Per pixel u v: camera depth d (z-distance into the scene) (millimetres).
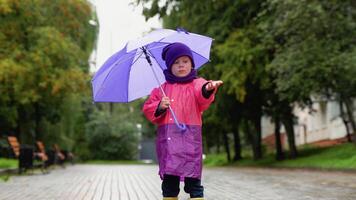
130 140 61125
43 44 21844
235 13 24000
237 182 14000
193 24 24938
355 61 17500
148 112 5055
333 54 18453
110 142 60156
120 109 68500
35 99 21453
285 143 48219
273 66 19547
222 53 22953
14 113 25625
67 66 23047
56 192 11281
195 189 5066
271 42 20672
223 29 24172
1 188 12391
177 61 5055
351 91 20547
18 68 20219
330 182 13016
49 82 21859
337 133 38094
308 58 18656
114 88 5672
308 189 11109
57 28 23797
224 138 40344
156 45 5625
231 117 31094
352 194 9773
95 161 57062
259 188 11750
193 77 5094
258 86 26625
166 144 4938
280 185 12438
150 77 5723
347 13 19203
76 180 15898
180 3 24344
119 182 14891
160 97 5094
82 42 31656
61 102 27312
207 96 4941
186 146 4891
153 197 10125
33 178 16984
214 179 15516
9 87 21141
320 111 43344
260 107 30125
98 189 12156
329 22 18469
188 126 4945
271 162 28828
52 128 33438
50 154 24797
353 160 18656
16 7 21078
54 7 23641
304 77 19141
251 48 22641
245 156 43250
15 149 20203
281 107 27422
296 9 17828
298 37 18844
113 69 5523
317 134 44531
